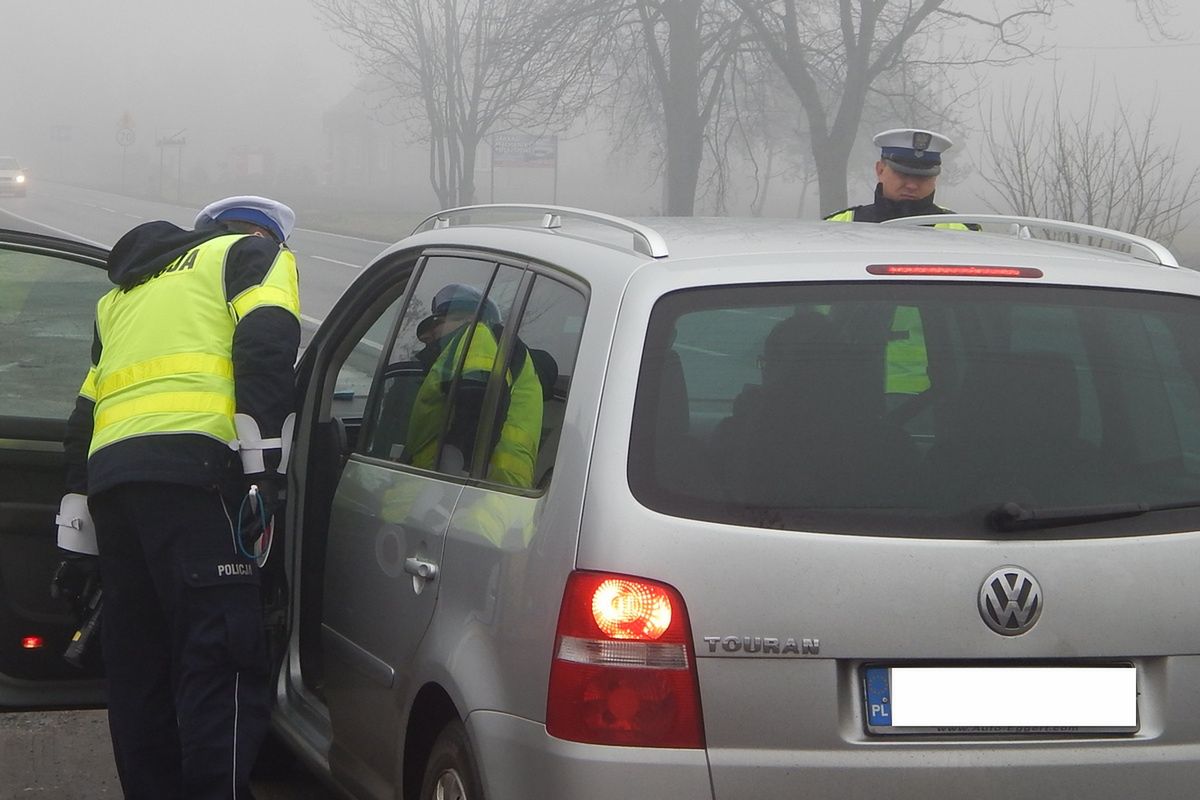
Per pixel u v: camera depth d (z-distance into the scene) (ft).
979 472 19.60
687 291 20.22
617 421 19.38
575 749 18.66
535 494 20.52
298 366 30.17
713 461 19.25
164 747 27.96
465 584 21.42
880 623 18.75
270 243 27.55
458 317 25.12
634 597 18.60
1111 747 19.17
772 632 18.63
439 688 21.97
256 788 32.09
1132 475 20.03
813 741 18.65
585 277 21.47
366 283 29.66
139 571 26.99
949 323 20.57
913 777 18.70
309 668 29.84
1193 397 20.99
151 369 26.32
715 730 18.54
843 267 20.76
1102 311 21.22
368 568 25.18
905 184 43.88
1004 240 23.54
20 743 33.50
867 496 19.22
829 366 19.95
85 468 28.17
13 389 31.37
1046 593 19.08
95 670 30.96
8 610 30.60
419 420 25.26
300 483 29.32
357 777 25.48
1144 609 19.30
